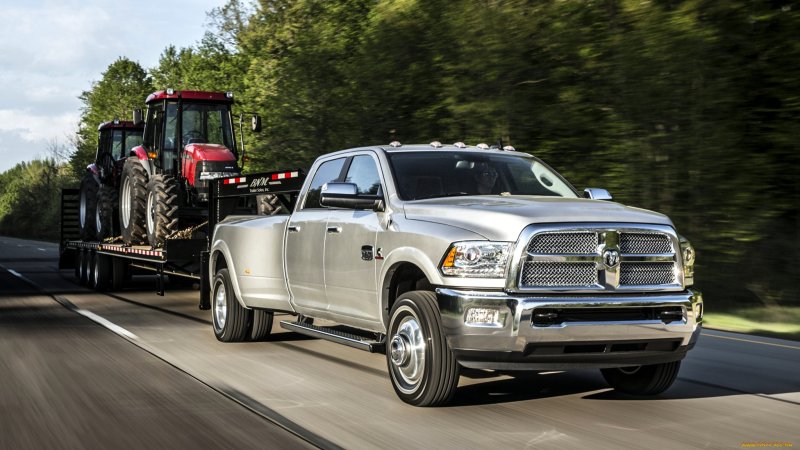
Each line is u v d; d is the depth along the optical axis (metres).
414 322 6.59
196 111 17.14
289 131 23.97
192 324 11.96
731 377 7.80
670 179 14.36
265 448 5.41
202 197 15.94
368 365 8.52
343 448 5.40
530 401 6.80
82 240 20.92
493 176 7.73
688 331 6.39
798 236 14.35
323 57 23.23
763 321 13.00
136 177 16.98
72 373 8.07
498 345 6.00
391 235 6.90
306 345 9.91
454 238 6.25
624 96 14.38
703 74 13.66
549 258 6.06
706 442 5.55
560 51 15.66
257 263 9.35
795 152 13.52
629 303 6.14
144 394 7.09
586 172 15.68
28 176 103.00
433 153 7.82
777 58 13.42
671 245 6.45
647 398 6.91
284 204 12.91
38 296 16.64
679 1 13.73
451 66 17.38
